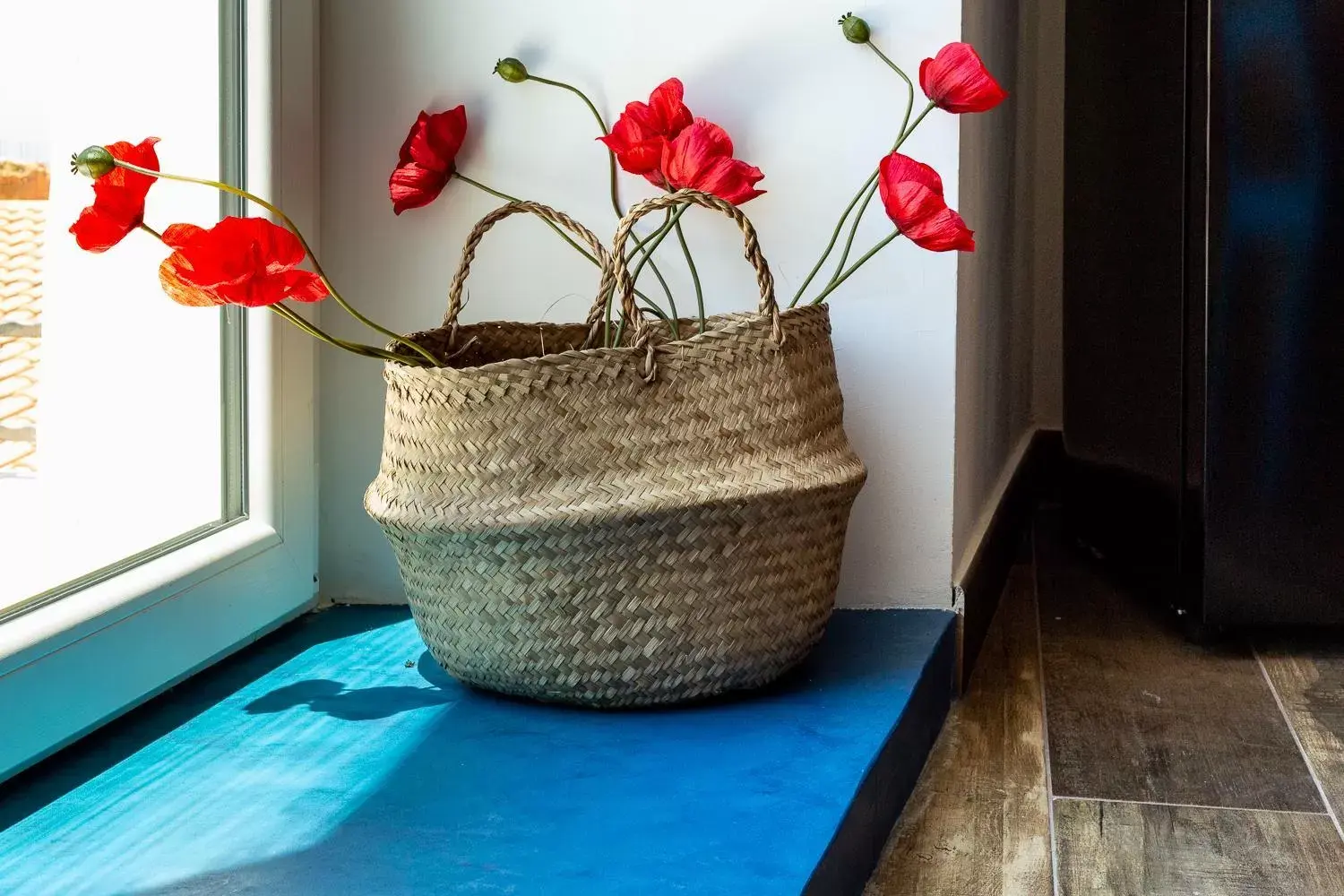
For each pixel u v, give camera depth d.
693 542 1.12
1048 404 2.77
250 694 1.23
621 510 1.09
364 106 1.52
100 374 1.12
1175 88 1.66
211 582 1.25
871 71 1.45
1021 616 1.88
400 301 1.54
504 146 1.51
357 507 1.55
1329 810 1.22
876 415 1.51
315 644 1.40
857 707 1.20
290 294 0.99
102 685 1.08
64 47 1.06
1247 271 1.60
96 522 1.11
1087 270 2.13
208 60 1.29
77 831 0.92
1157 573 1.82
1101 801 1.25
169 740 1.11
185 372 1.26
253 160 1.36
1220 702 1.51
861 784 1.03
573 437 1.11
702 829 0.93
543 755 1.07
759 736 1.12
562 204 1.51
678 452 1.13
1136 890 1.07
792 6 1.46
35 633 1.00
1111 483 2.03
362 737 1.12
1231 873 1.10
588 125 1.50
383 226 1.53
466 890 0.83
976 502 1.78
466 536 1.11
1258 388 1.62
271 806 0.96
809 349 1.22
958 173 1.45
